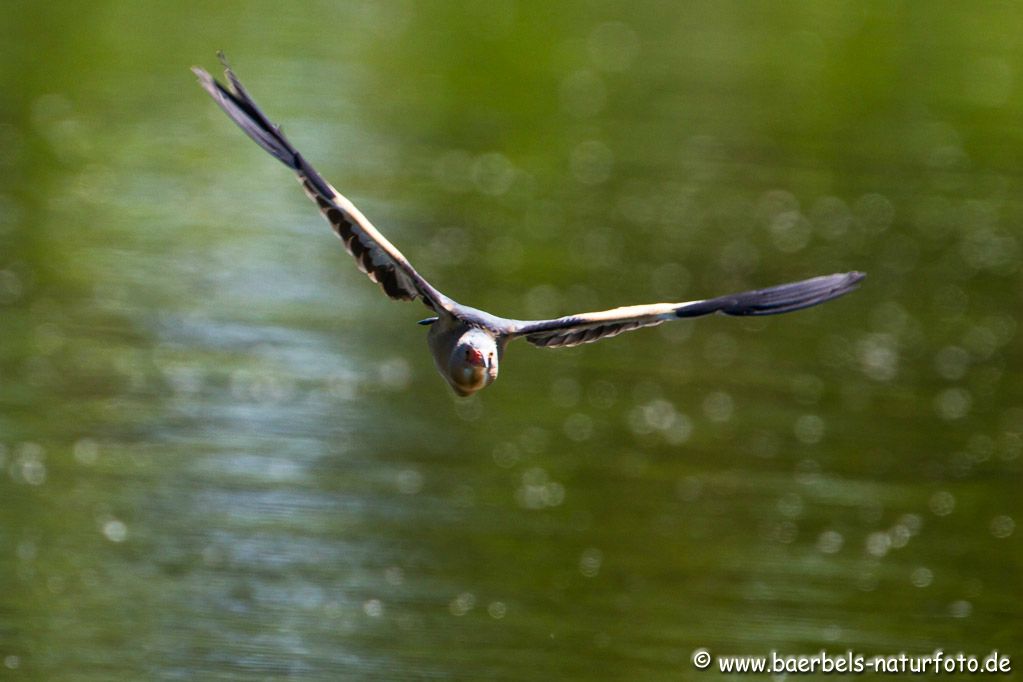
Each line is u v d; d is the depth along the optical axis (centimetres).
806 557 1527
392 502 1584
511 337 962
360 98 2930
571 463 1700
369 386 1856
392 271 931
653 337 2098
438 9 3603
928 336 2141
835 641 1380
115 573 1409
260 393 1802
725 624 1389
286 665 1284
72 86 2873
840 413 1869
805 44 3481
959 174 2791
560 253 2319
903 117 3062
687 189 2620
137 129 2722
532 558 1486
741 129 2923
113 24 3234
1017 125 3053
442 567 1462
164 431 1694
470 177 2608
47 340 1897
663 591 1446
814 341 2106
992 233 2541
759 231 2467
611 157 2756
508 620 1374
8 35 3097
